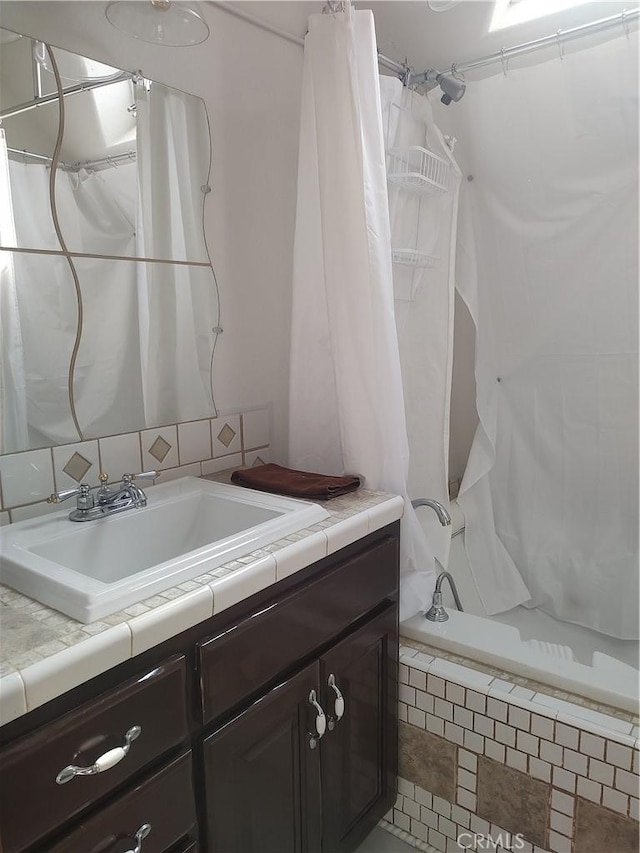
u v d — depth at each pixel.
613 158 1.79
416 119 1.92
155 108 1.42
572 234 1.92
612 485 2.01
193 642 0.96
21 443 1.23
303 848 1.25
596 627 2.05
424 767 1.53
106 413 1.39
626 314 1.89
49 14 1.21
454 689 1.43
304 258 1.62
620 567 2.01
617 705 1.30
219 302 1.65
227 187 1.63
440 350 2.01
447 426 2.03
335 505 1.38
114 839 0.85
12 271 1.18
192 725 0.97
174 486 1.48
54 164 1.23
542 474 2.15
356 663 1.34
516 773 1.37
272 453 1.88
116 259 1.37
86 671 0.79
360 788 1.42
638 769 1.20
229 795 1.04
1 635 0.82
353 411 1.52
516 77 1.86
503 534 2.25
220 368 1.68
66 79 1.24
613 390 1.96
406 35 1.98
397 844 1.57
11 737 0.73
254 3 1.61
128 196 1.38
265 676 1.09
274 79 1.74
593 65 1.74
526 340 2.09
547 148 1.87
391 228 1.85
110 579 1.23
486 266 2.11
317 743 1.24
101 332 1.36
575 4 1.78
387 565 1.41
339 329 1.50
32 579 0.95
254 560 1.07
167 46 1.43
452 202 1.97
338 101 1.42
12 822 0.73
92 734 0.81
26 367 1.23
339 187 1.45
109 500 1.29
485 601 2.15
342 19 1.39
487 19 1.88
